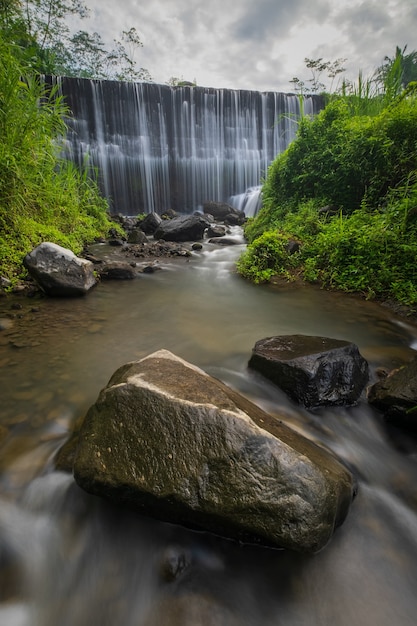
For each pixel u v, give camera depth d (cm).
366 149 672
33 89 677
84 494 183
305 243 646
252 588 152
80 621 144
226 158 1522
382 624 142
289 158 839
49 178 704
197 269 690
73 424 237
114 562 163
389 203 575
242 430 167
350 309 470
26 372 299
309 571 157
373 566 161
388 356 338
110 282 584
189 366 228
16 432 228
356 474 211
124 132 1366
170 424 172
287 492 154
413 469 215
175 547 164
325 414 254
